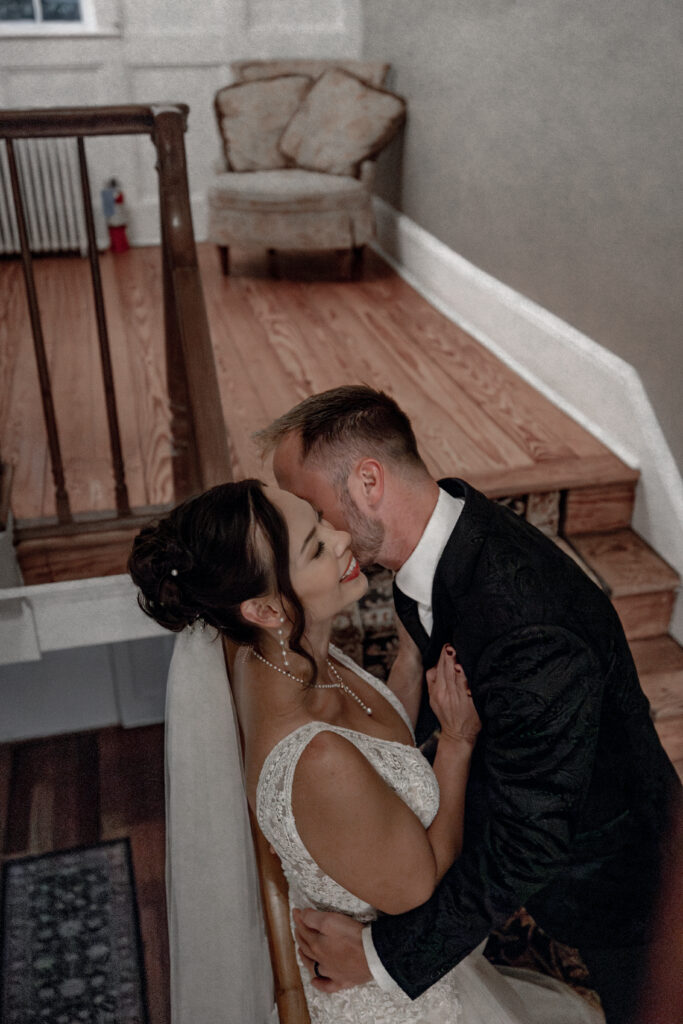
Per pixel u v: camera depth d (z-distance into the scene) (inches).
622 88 110.3
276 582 45.6
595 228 121.5
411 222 190.2
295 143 192.2
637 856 57.0
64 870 116.2
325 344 160.2
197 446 71.1
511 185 143.0
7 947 106.3
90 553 108.7
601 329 124.2
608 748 54.4
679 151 101.7
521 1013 63.9
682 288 104.8
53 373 158.6
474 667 50.8
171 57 206.7
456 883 48.3
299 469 53.2
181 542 45.1
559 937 62.5
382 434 52.2
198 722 57.3
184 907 60.3
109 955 105.4
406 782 51.3
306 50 209.6
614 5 109.1
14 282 203.6
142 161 220.1
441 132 167.9
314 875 48.9
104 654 135.0
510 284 149.0
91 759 135.0
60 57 201.0
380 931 49.7
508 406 136.7
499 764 48.4
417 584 54.9
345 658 60.4
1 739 137.6
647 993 56.1
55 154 209.9
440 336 164.4
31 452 132.3
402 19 179.6
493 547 50.7
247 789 50.7
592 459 119.5
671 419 110.4
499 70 141.1
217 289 189.2
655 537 113.7
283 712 47.7
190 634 56.1
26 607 105.0
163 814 125.5
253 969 61.9
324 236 188.7
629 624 109.5
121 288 199.3
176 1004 62.2
